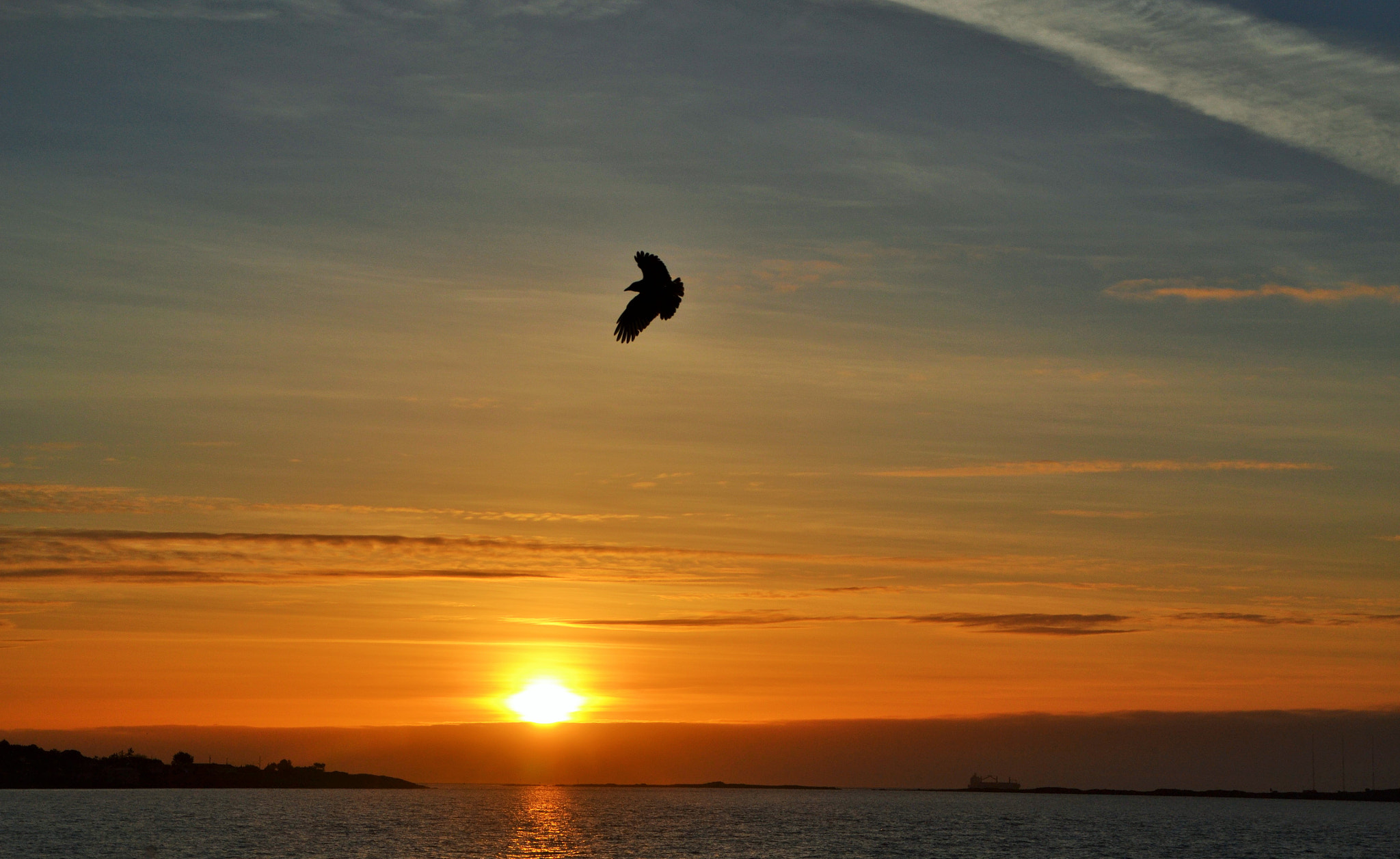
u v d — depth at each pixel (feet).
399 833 598.34
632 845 553.64
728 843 572.51
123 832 562.25
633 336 91.66
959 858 510.99
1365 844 638.94
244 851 483.92
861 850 543.80
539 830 648.79
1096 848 583.58
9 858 444.96
